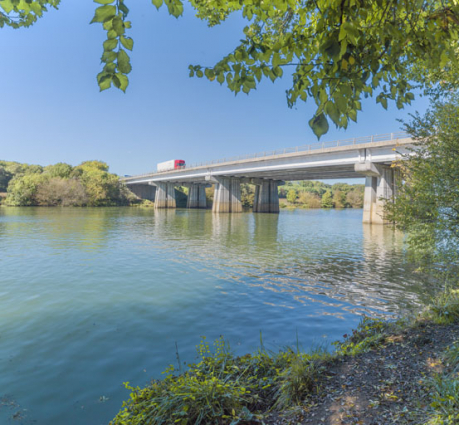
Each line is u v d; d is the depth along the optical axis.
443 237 9.44
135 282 13.30
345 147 43.72
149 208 105.88
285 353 5.66
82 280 13.57
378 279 14.19
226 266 16.89
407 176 10.96
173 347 7.02
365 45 2.48
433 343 5.48
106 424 4.34
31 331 7.96
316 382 4.57
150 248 22.81
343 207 148.00
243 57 2.75
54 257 18.94
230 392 4.11
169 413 3.82
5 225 38.78
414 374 4.43
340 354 5.56
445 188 9.29
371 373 4.67
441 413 3.16
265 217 64.19
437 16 2.84
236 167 67.88
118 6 2.01
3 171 120.25
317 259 19.25
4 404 4.83
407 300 10.95
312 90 2.23
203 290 12.16
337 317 9.17
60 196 98.06
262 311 9.70
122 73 2.19
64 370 5.94
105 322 8.65
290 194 154.00
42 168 135.25
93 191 104.94
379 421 3.40
